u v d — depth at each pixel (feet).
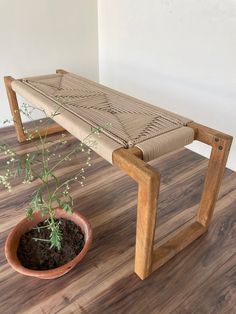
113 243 3.34
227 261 3.12
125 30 5.72
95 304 2.70
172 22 4.64
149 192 2.25
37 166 4.70
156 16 4.89
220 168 2.95
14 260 2.67
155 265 2.96
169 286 2.86
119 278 2.93
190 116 5.01
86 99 3.82
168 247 3.13
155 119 3.23
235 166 4.61
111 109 3.50
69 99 3.80
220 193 4.15
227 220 3.67
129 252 3.22
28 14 5.39
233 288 2.84
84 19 6.19
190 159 5.05
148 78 5.61
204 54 4.35
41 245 2.94
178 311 2.64
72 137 5.67
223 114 4.43
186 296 2.77
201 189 4.26
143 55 5.52
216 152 2.91
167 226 3.59
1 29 5.23
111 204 3.95
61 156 5.05
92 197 4.08
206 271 3.01
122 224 3.61
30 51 5.75
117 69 6.40
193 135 3.01
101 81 7.07
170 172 4.66
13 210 3.83
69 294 2.78
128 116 3.30
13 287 2.84
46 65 6.12
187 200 4.04
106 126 3.01
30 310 2.64
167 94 5.31
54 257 2.84
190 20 4.34
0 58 5.46
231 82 4.14
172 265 3.07
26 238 2.99
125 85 6.34
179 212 3.82
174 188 4.28
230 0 3.70
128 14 5.48
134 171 2.34
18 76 5.84
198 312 2.63
